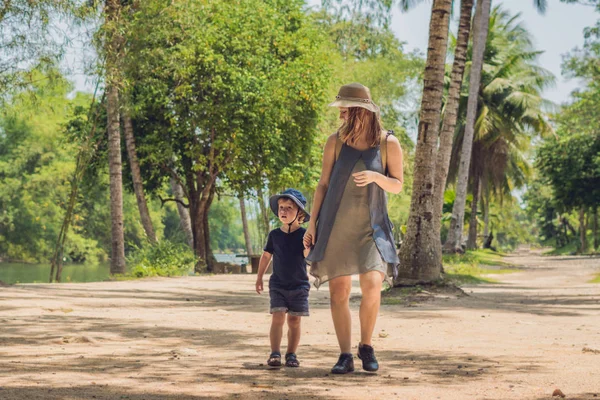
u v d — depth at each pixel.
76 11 18.48
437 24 15.16
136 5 24.83
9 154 59.31
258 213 42.78
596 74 45.47
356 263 5.52
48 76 19.16
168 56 26.23
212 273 30.75
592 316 11.45
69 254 61.84
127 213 64.12
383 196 5.59
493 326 9.54
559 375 5.35
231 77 27.50
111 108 25.78
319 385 4.93
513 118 48.00
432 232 15.16
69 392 4.55
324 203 5.63
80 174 27.09
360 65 45.09
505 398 4.48
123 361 6.00
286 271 5.95
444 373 5.48
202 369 5.61
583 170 55.88
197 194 31.30
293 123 29.30
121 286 17.42
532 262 44.25
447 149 22.75
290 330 5.97
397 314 11.27
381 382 5.07
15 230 58.25
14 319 9.43
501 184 52.69
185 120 28.08
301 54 30.77
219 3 28.30
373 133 5.61
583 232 70.25
